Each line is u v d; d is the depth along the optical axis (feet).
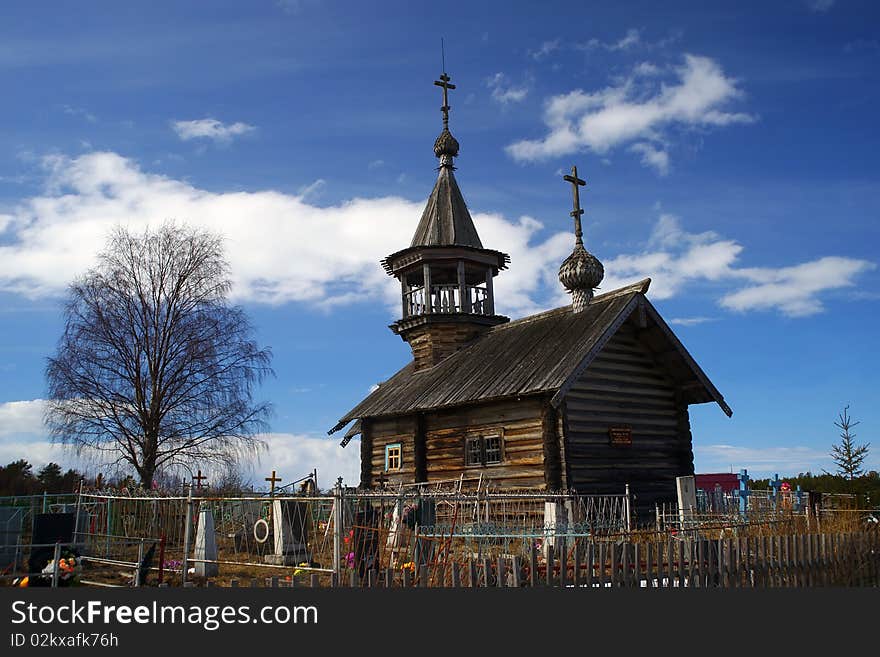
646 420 76.64
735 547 39.01
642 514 72.23
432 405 79.92
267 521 61.57
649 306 74.64
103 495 64.23
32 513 71.10
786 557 41.16
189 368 102.83
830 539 43.62
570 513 54.34
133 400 101.60
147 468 99.96
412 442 85.81
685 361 75.51
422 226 104.47
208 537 53.16
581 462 69.82
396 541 46.91
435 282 105.60
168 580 48.85
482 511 70.28
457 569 31.14
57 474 135.64
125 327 101.91
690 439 79.10
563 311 85.35
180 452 101.91
